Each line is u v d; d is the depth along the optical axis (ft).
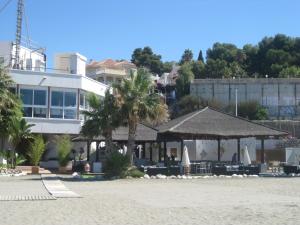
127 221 39.96
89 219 40.98
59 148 124.47
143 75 104.94
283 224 38.22
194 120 116.88
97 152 133.18
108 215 43.50
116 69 393.29
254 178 104.53
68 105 146.51
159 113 104.58
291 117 385.50
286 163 138.82
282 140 193.98
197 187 77.87
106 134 107.76
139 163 129.49
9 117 117.80
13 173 110.52
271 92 393.70
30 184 81.76
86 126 106.93
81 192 67.26
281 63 500.74
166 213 44.86
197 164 112.47
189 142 161.79
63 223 38.65
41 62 182.70
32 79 142.10
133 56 584.40
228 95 396.57
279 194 64.90
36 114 142.61
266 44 524.52
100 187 77.36
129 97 102.17
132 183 87.76
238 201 55.57
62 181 91.71
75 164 125.70
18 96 126.21
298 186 80.12
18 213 44.24
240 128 116.78
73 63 182.80
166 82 457.68
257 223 38.73
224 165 114.93
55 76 144.97
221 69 491.31
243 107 370.12
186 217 42.24
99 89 161.58
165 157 125.59
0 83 116.78
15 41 171.42
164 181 94.12
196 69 496.23
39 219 40.68
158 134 116.47
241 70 497.87
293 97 391.45
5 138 121.60
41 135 133.28
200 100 370.32
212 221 39.88
